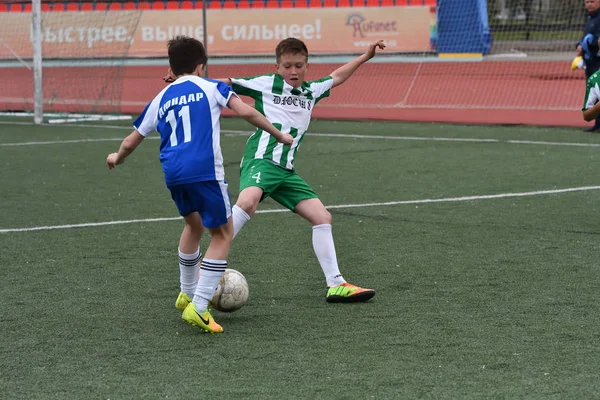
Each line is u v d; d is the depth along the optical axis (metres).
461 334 14.53
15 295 17.17
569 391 11.89
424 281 18.12
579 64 43.97
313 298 16.98
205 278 14.66
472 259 19.95
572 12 90.62
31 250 21.06
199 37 75.62
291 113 17.06
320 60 77.12
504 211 25.52
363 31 75.81
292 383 12.28
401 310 16.05
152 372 12.81
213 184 14.56
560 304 16.30
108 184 30.88
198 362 13.26
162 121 14.90
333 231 23.14
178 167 14.52
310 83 17.41
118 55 64.81
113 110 59.69
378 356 13.45
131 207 26.59
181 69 15.29
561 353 13.50
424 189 29.36
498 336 14.41
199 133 14.60
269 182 16.86
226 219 14.77
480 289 17.44
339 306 16.39
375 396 11.73
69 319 15.60
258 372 12.77
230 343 14.20
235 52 75.69
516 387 12.05
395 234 22.69
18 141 43.59
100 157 37.81
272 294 17.28
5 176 32.69
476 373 12.62
